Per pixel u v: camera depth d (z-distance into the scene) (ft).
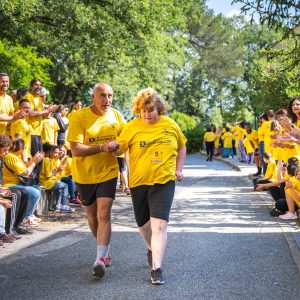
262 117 49.21
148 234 18.97
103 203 18.67
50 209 32.78
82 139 18.98
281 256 21.17
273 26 25.89
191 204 36.78
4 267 19.66
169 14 70.64
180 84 179.83
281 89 59.77
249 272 18.83
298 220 29.58
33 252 22.09
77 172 19.13
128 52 89.56
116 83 99.60
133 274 18.61
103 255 18.13
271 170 39.75
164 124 18.43
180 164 18.97
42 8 54.95
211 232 26.14
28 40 63.52
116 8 60.13
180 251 21.98
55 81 99.96
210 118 201.67
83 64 90.38
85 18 56.80
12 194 24.79
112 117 19.65
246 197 40.68
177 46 139.23
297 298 15.96
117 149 18.39
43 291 16.69
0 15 52.39
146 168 17.97
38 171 31.19
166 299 15.88
